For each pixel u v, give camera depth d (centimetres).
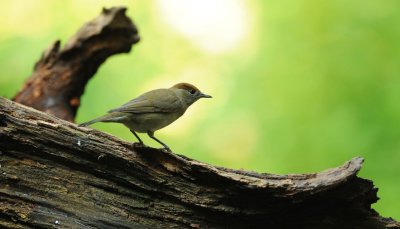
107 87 1572
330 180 786
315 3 1634
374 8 1617
